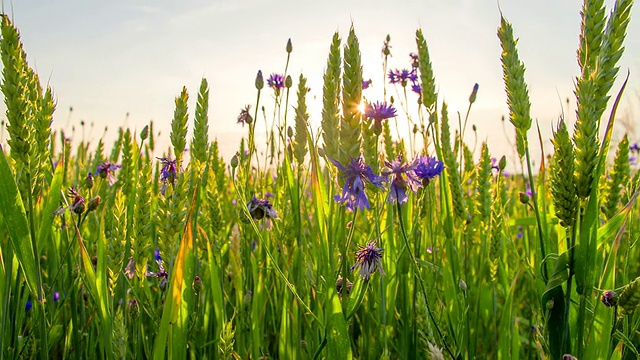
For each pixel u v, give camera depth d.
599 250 0.47
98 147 0.87
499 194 0.70
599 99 0.37
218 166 0.83
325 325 0.42
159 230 0.47
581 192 0.39
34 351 0.54
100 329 0.53
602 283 0.42
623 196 0.61
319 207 0.42
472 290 0.71
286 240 0.65
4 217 0.40
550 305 0.43
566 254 0.42
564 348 0.41
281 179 0.74
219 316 0.51
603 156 0.39
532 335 0.59
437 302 0.61
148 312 0.50
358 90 0.39
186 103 0.47
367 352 0.65
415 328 0.58
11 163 0.45
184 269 0.42
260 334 0.60
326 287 0.41
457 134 0.77
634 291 0.36
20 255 0.40
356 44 0.39
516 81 0.44
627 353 0.49
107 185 0.85
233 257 0.59
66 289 0.64
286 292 0.55
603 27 0.37
